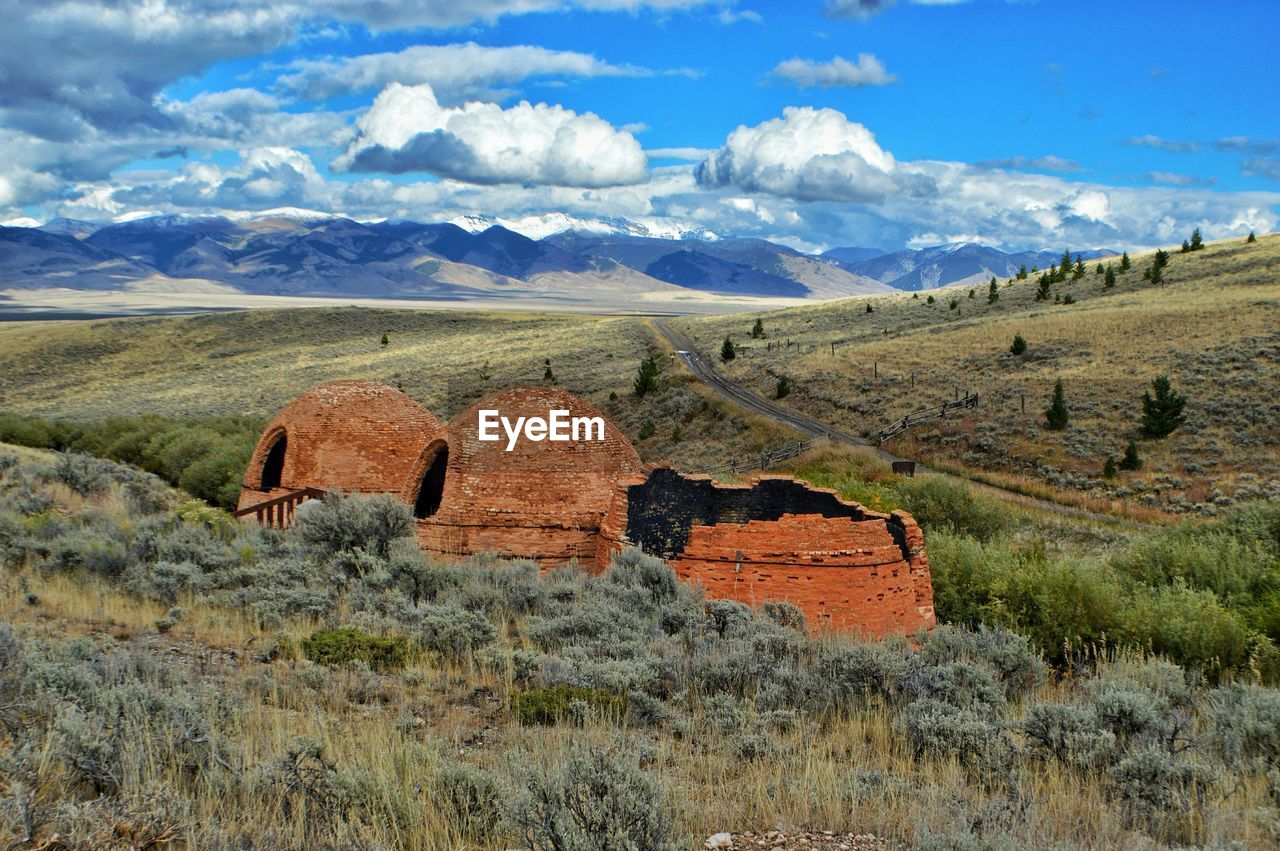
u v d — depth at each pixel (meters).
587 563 22.70
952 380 79.62
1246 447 55.56
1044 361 80.25
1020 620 18.30
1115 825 7.63
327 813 6.71
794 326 137.88
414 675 11.30
